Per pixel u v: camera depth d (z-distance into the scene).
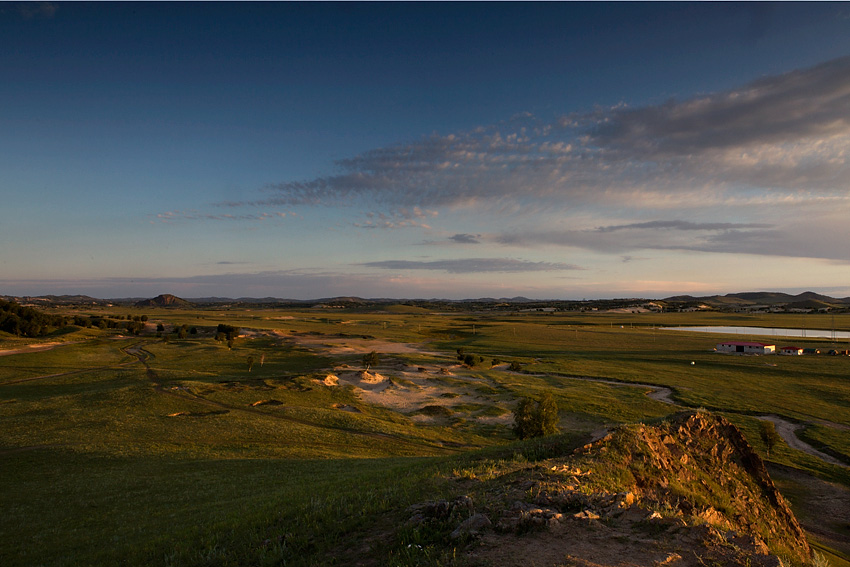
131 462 39.44
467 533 10.23
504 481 14.09
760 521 16.70
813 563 13.87
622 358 148.12
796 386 101.94
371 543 11.11
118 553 15.80
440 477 16.25
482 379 107.44
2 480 34.00
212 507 22.66
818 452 59.19
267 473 33.00
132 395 72.56
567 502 11.78
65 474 35.59
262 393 79.00
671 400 88.94
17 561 17.69
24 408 65.62
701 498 15.56
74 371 106.94
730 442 20.41
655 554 9.22
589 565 8.66
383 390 90.94
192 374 97.25
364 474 24.52
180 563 12.90
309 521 13.79
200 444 48.12
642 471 15.65
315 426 60.75
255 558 11.93
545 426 55.19
